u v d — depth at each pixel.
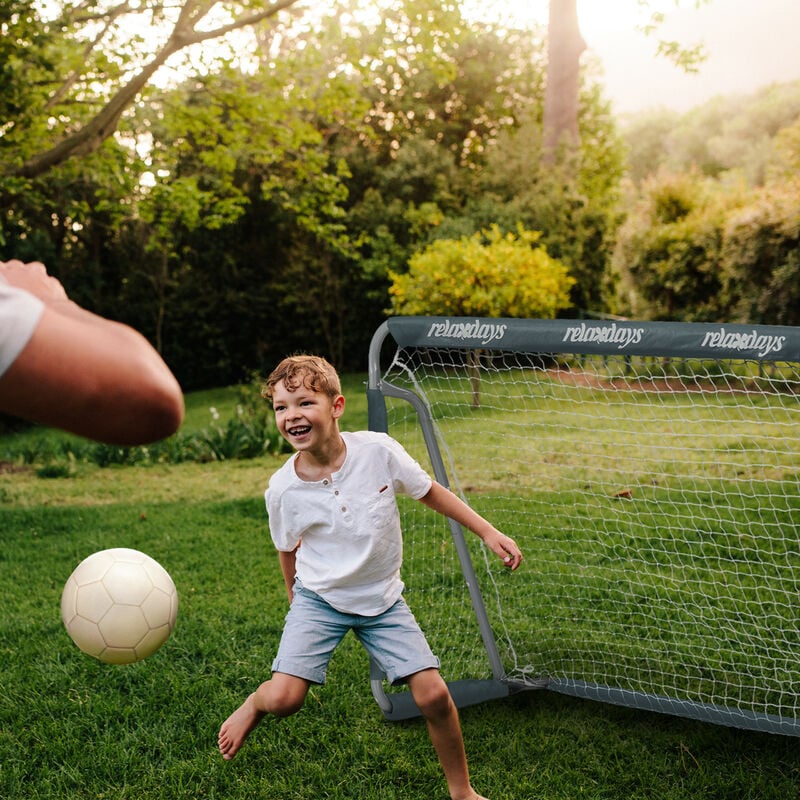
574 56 15.79
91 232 16.97
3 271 0.80
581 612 3.81
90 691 3.10
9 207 9.79
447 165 17.08
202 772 2.53
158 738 2.73
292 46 11.36
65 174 10.04
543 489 5.98
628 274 13.70
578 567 4.40
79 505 6.94
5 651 3.50
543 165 15.99
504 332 2.77
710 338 2.44
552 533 4.97
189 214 10.59
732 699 2.93
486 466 6.54
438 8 9.30
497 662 3.08
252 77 10.07
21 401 0.69
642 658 3.31
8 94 7.88
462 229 15.07
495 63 17.72
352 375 16.53
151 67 8.48
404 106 17.64
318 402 2.29
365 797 2.40
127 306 17.19
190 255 17.48
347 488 2.35
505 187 15.98
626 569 4.39
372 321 17.25
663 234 12.64
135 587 2.54
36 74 8.86
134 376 0.70
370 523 2.34
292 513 2.39
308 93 10.30
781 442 6.54
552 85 15.93
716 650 3.35
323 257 16.98
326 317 17.16
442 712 2.25
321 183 11.17
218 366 17.27
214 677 3.19
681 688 3.04
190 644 3.51
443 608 3.80
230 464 8.78
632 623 3.67
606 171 15.60
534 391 8.47
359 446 2.40
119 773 2.55
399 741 2.72
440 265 11.38
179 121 10.09
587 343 2.63
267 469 8.39
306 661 2.29
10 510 6.61
